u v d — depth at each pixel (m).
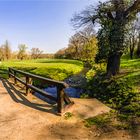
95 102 11.49
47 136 7.37
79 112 9.73
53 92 17.34
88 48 46.12
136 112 9.63
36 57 112.38
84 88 16.97
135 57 51.84
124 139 7.16
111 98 12.46
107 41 18.95
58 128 8.02
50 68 33.56
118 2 18.53
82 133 7.65
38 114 9.35
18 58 99.94
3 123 8.49
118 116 9.38
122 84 14.59
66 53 82.88
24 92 13.82
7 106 10.68
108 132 7.74
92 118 9.13
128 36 18.86
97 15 19.80
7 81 19.14
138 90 12.77
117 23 18.70
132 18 19.48
